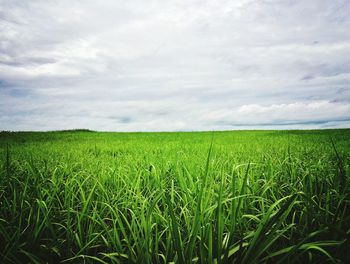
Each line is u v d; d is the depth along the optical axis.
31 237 2.00
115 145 9.30
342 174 2.42
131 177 3.38
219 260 1.53
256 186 2.72
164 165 3.91
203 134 17.61
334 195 2.55
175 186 3.06
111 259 1.77
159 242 2.05
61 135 17.55
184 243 1.80
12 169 3.77
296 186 2.98
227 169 3.51
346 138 10.97
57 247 2.02
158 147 8.02
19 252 1.98
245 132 19.20
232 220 1.70
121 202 2.58
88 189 2.97
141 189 3.13
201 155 5.26
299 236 2.11
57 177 3.43
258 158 4.61
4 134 16.70
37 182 2.79
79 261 1.95
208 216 1.84
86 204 2.08
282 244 2.05
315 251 1.89
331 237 1.84
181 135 16.70
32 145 9.62
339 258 1.71
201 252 1.54
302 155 5.08
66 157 5.31
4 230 1.95
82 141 12.23
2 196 2.82
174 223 1.54
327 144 7.98
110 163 4.59
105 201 2.51
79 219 2.02
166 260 1.64
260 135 14.80
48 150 7.06
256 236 1.59
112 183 3.16
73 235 2.06
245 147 7.38
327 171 3.31
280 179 3.27
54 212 2.55
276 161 4.06
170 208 1.56
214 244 1.69
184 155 5.03
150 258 1.64
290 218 2.38
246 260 1.54
